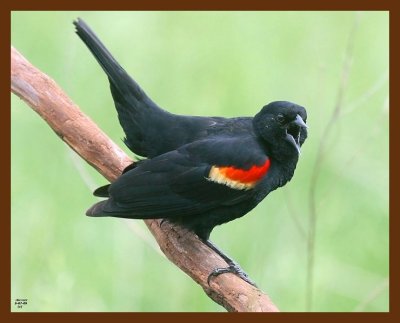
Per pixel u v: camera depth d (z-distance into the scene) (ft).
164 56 50.70
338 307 44.65
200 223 37.86
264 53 51.24
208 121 38.42
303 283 44.21
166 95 48.96
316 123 47.78
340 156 46.96
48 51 49.98
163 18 52.42
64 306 41.16
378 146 47.75
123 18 52.19
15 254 42.78
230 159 37.19
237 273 36.52
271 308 34.30
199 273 36.32
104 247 44.11
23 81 38.78
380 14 54.08
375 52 52.49
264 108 38.01
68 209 44.93
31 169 45.88
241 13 53.01
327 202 46.39
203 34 52.03
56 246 43.62
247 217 44.27
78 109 39.09
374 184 46.91
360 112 49.73
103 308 42.19
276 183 38.65
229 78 49.83
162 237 37.81
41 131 46.55
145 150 38.27
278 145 37.88
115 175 38.50
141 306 42.27
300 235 43.93
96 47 37.37
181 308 42.70
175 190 36.86
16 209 44.68
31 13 51.39
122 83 37.45
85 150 38.70
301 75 50.08
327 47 51.83
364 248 46.47
